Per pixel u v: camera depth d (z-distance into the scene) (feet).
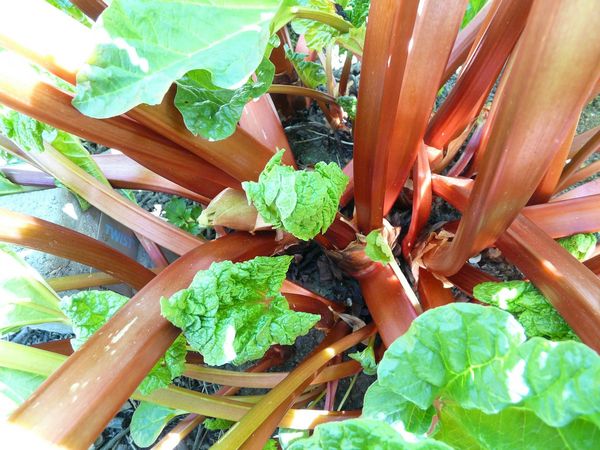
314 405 1.29
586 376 0.46
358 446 0.48
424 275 1.16
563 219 1.00
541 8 0.49
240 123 1.18
